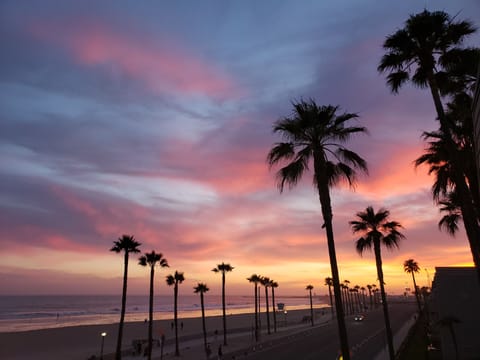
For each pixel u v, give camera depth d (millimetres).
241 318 133625
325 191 16219
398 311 134125
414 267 91750
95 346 64812
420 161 21297
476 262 14391
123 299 40719
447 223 28594
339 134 16969
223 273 64062
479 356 29328
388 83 17656
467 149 19547
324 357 40438
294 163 16797
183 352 52188
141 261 46719
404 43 16109
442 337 30969
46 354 56031
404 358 34469
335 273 15430
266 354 44844
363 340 53469
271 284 89750
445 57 16484
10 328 95250
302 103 17094
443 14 15719
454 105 19422
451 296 31344
